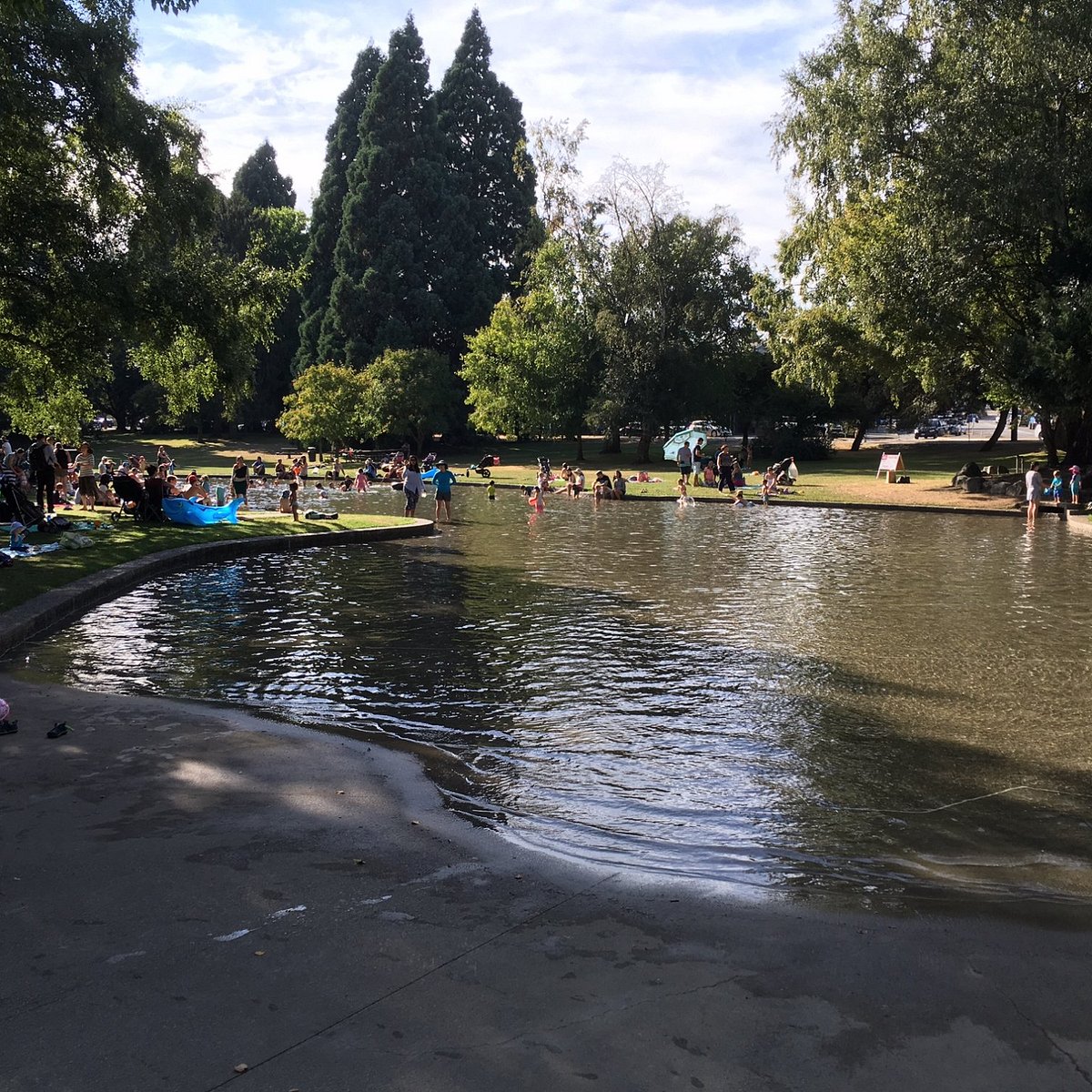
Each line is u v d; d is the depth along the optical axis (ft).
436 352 216.54
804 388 188.55
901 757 23.79
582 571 56.80
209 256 70.54
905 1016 11.68
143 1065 10.44
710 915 14.61
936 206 101.86
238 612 42.91
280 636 37.88
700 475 134.72
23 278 60.75
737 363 187.93
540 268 192.24
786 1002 11.94
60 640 36.70
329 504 110.22
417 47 233.14
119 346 76.74
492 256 247.70
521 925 13.94
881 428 308.60
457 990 12.00
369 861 16.19
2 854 16.02
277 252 261.65
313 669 32.53
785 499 111.45
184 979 12.14
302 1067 10.42
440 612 43.19
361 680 31.14
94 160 63.67
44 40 56.18
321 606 44.70
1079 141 100.01
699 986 12.25
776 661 34.09
